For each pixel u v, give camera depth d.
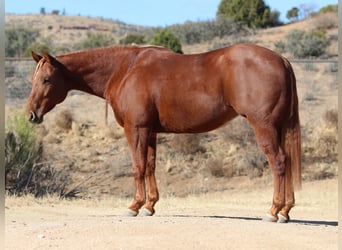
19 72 29.73
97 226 9.35
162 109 10.36
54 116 26.05
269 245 8.39
